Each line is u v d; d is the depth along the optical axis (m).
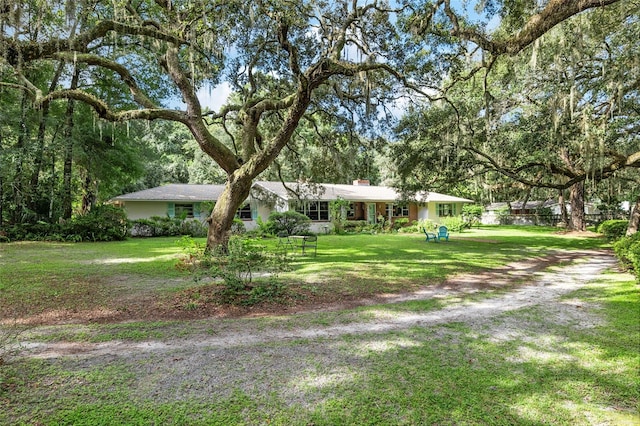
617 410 2.95
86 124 19.28
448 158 14.18
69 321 5.41
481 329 5.00
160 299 6.60
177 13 9.40
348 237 20.45
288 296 6.82
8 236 16.33
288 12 8.52
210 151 10.44
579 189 23.70
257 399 3.12
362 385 3.36
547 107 12.71
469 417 2.84
